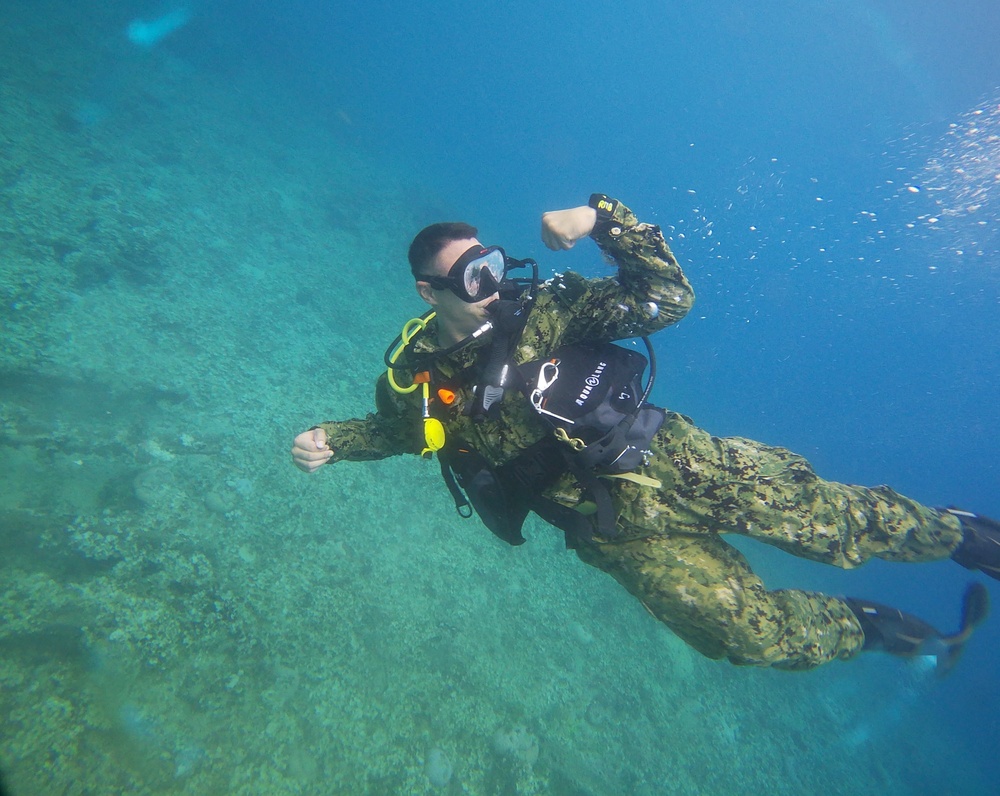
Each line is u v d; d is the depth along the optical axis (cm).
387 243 1352
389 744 405
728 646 204
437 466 673
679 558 213
